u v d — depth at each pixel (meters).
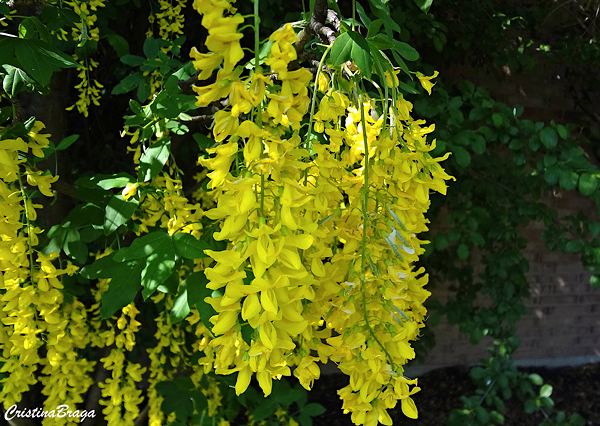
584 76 2.53
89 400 1.57
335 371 2.92
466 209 1.72
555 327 3.11
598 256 1.73
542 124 1.53
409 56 0.75
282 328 0.56
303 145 0.67
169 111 0.91
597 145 2.55
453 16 2.05
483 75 2.54
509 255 1.88
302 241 0.55
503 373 1.89
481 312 1.96
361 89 0.72
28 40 0.81
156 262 0.86
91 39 1.33
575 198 2.82
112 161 2.21
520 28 2.27
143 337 1.96
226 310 0.57
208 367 0.93
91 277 0.93
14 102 0.95
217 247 0.95
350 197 0.67
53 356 1.09
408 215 0.66
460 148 1.41
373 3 0.73
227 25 0.50
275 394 1.34
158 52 1.11
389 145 0.64
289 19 1.51
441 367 2.99
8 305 0.91
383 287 0.63
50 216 1.44
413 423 2.56
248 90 0.53
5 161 0.77
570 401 2.81
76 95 2.01
